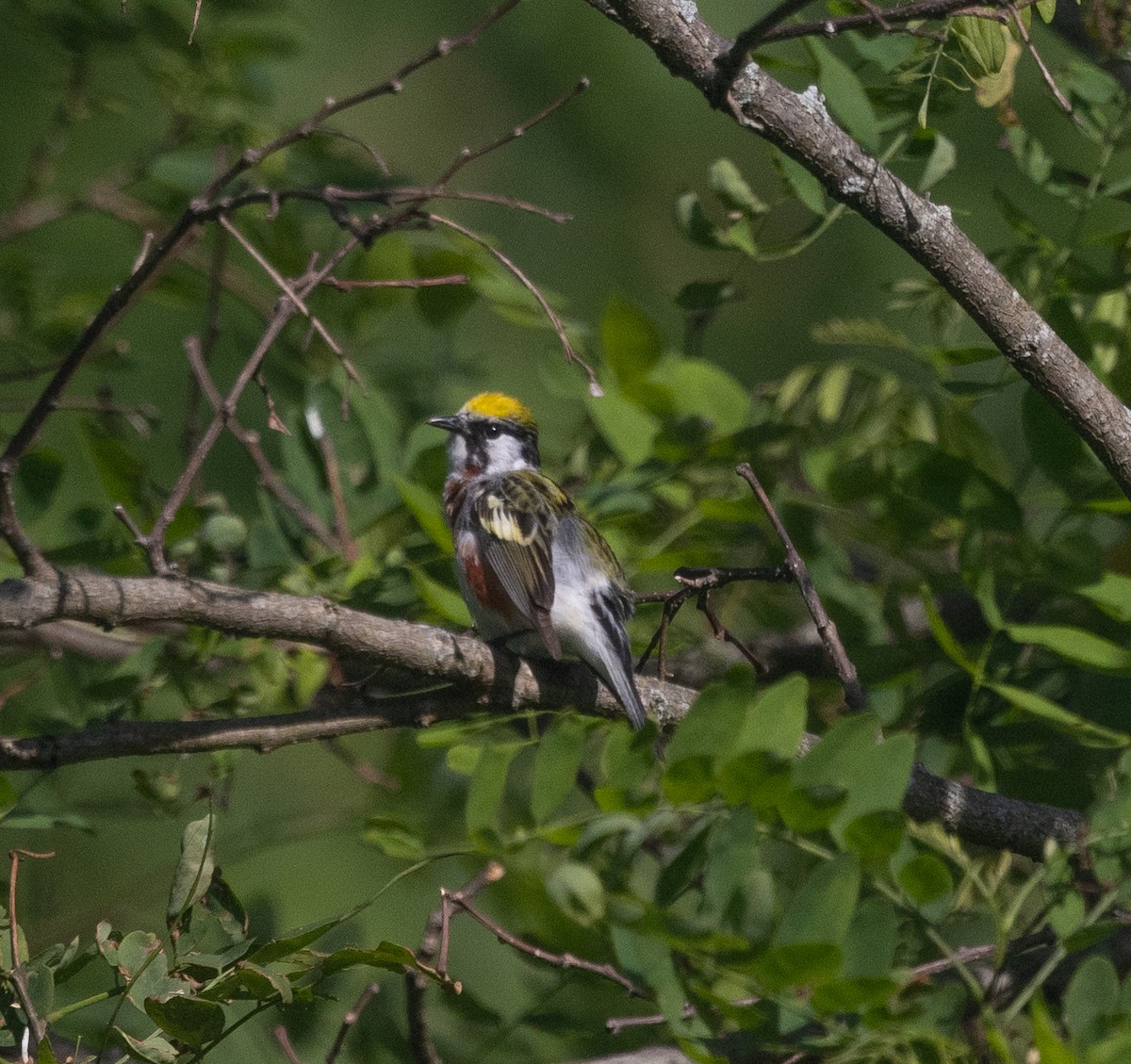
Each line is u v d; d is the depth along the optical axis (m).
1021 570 10.05
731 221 10.85
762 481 11.32
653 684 9.20
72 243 15.26
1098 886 8.54
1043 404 10.02
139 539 7.76
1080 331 10.34
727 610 11.68
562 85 17.58
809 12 15.19
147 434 10.89
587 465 12.42
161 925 12.39
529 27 17.64
